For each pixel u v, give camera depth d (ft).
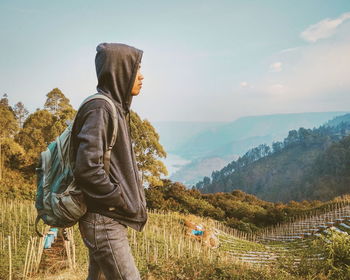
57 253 25.36
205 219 72.43
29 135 102.58
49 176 6.03
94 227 5.85
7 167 99.91
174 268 18.89
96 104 5.90
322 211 84.94
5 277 19.72
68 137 6.04
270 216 90.12
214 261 20.88
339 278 21.44
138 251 26.91
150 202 84.69
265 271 20.10
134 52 6.41
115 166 6.07
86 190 5.71
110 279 5.95
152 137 98.78
